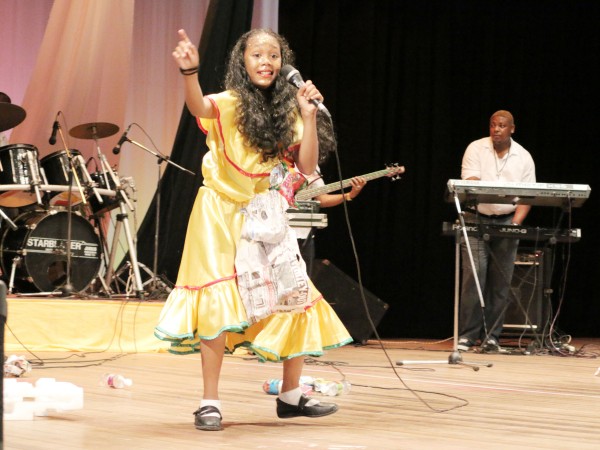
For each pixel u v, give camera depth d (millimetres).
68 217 6441
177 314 2820
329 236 8930
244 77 2941
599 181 9570
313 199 6633
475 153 6828
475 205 5992
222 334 2822
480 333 6910
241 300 2814
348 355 6062
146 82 8367
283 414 3014
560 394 3873
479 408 3334
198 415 2752
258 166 2893
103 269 7793
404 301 9164
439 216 9195
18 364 4230
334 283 7258
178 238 8180
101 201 6719
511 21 9375
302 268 2916
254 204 2881
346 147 8953
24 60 7988
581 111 9531
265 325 2902
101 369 4695
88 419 2889
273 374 4578
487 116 9312
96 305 6008
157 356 5672
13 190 6613
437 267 9203
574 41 9484
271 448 2396
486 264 6559
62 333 5914
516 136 9406
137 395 3559
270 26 8531
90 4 8094
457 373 4809
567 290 9617
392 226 9148
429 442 2523
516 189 5738
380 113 9070
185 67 2771
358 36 9016
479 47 9320
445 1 9219
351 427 2812
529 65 9422
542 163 9453
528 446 2480
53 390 3037
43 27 8062
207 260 2828
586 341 8891
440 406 3377
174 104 8445
